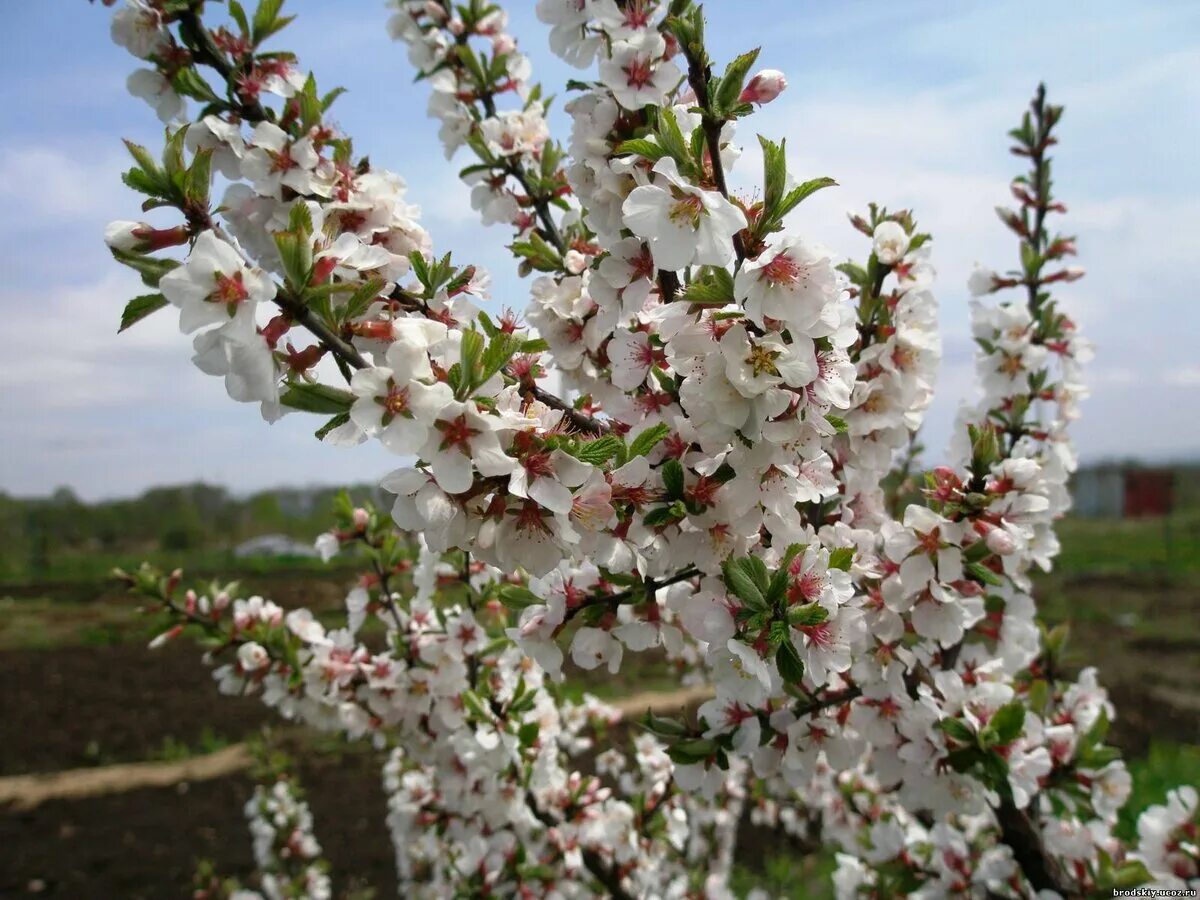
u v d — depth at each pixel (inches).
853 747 9.7
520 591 8.8
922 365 9.7
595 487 6.3
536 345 7.2
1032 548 12.0
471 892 13.6
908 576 8.9
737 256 6.7
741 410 6.6
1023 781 8.8
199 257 5.6
